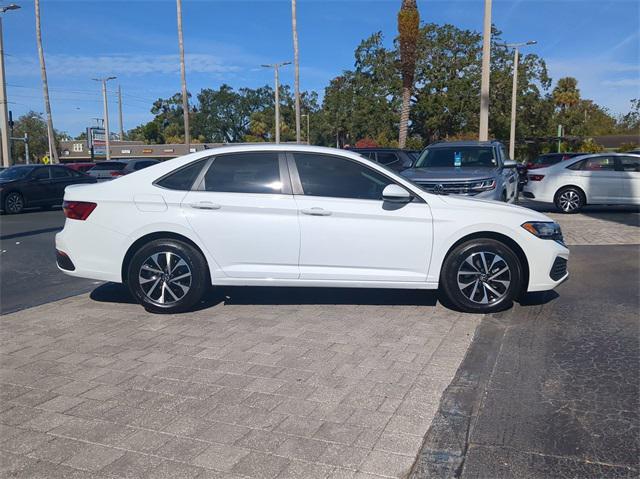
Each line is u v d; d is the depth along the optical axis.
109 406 4.00
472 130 43.41
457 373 4.53
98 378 4.47
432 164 11.20
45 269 8.99
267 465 3.27
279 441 3.52
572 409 3.95
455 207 6.10
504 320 5.91
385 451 3.41
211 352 5.01
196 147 70.56
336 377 4.45
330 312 6.23
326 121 54.44
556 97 62.75
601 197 15.27
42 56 35.72
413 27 27.50
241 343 5.23
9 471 3.22
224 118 96.81
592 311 6.20
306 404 4.00
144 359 4.86
